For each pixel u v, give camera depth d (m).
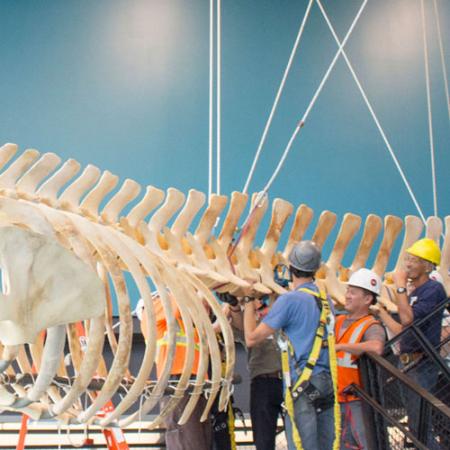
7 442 9.23
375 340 7.96
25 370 6.87
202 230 8.56
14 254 4.32
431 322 8.60
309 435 7.49
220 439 8.70
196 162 13.83
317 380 7.57
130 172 13.72
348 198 13.84
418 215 13.86
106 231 6.86
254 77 14.19
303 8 14.50
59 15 14.16
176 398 7.10
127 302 6.42
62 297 4.40
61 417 6.79
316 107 14.11
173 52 14.22
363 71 14.34
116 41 14.19
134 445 9.38
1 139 13.61
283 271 9.05
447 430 7.69
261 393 8.46
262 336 7.60
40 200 6.95
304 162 13.91
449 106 12.68
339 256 9.45
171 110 13.99
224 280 8.30
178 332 8.06
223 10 14.39
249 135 13.96
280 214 9.11
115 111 13.91
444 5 14.78
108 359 11.56
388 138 14.14
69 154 13.70
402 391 8.05
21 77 13.84
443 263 9.82
